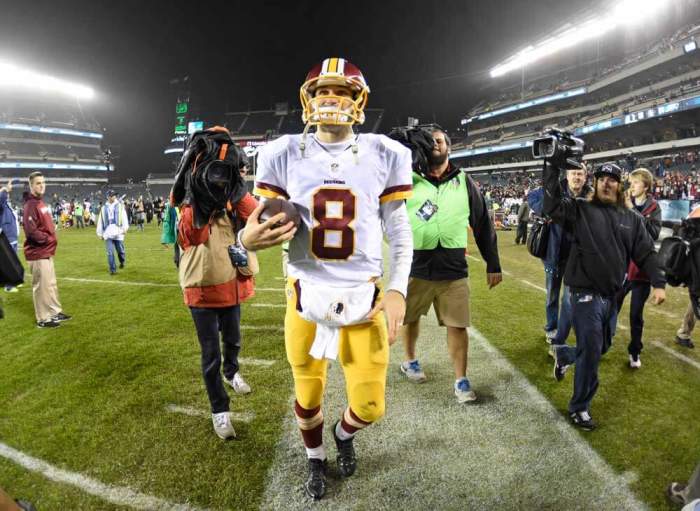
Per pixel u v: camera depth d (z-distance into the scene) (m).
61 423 2.73
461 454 2.42
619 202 2.69
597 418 2.79
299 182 1.68
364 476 2.25
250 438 2.57
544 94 40.03
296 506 2.05
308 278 1.76
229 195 2.28
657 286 2.59
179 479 2.22
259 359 3.78
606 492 2.13
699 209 2.33
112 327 4.70
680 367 3.58
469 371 3.50
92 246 12.84
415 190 2.96
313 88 1.70
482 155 46.09
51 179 48.00
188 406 2.95
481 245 3.21
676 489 2.07
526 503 2.07
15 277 2.16
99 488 2.15
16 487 2.16
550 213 2.63
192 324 4.80
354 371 1.86
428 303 3.08
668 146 27.38
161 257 10.25
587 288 2.63
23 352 3.96
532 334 4.38
